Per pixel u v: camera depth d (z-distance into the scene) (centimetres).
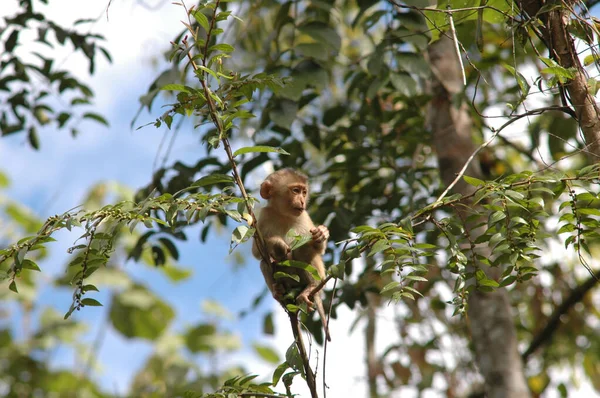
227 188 493
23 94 970
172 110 511
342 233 898
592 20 550
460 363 1037
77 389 1453
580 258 488
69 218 474
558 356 1089
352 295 870
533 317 1096
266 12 1180
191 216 466
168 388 1344
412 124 994
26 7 926
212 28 532
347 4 1107
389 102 1074
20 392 1441
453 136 915
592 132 523
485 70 1030
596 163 488
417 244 477
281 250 668
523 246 467
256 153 881
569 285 1096
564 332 1108
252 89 528
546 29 548
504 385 815
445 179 902
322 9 914
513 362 825
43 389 1458
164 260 875
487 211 499
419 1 714
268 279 703
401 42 821
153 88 798
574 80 535
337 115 967
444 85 933
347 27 1235
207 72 507
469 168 898
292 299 601
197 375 1379
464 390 1037
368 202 915
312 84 803
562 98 547
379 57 812
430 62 952
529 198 496
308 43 820
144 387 1385
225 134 498
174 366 1383
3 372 1448
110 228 488
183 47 506
